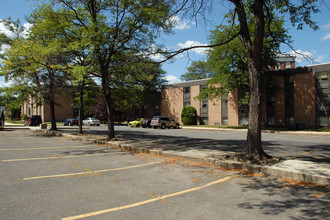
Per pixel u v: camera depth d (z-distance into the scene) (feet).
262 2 25.68
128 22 42.55
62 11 47.67
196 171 23.45
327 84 87.20
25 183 18.38
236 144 42.75
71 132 68.13
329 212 13.46
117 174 21.93
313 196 16.19
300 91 93.56
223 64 93.09
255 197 16.03
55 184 18.33
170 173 22.58
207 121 125.29
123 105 60.95
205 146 39.47
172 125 108.68
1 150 34.50
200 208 14.02
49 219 12.14
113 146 41.50
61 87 53.21
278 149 37.06
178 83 138.92
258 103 26.32
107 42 41.04
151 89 48.62
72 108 169.07
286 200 15.46
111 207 13.97
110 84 47.83
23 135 60.59
